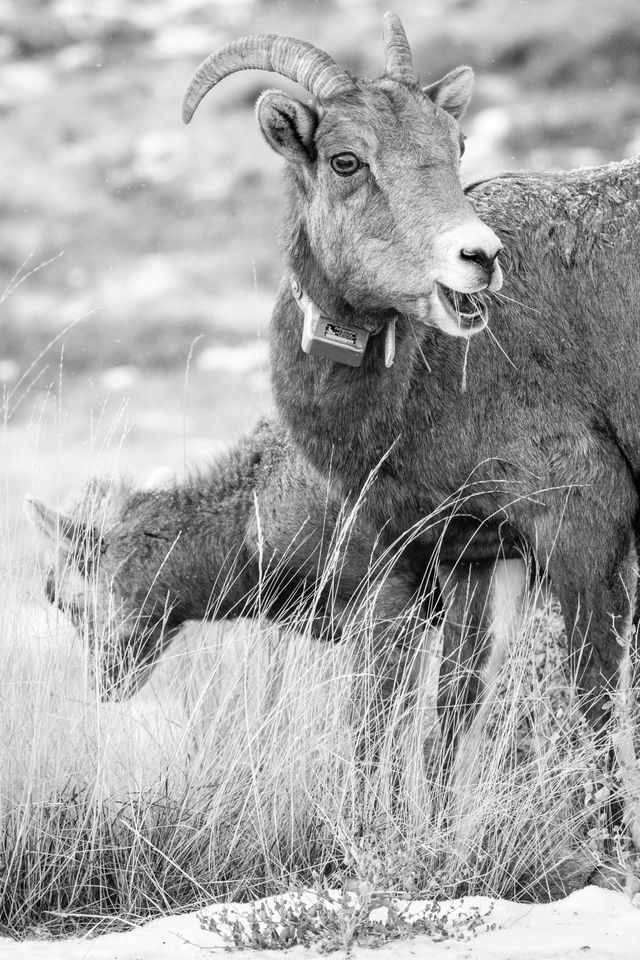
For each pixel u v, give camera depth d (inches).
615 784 695.1
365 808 699.4
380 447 744.3
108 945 605.3
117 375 3585.1
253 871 678.5
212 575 895.7
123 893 661.9
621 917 615.8
